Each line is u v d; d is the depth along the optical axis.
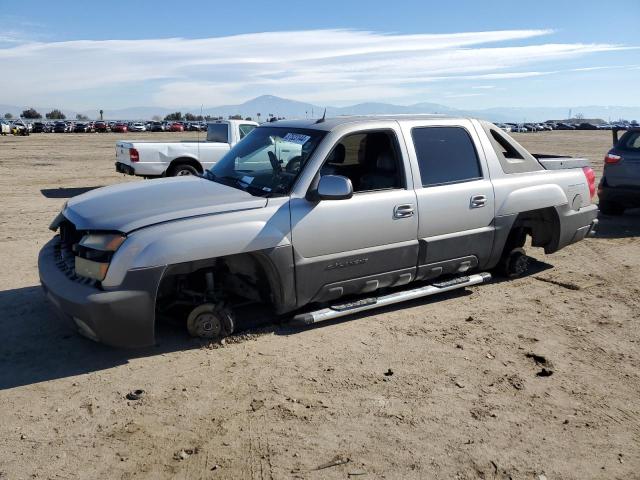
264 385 3.91
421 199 5.12
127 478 2.95
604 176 10.00
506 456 3.18
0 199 12.14
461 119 5.66
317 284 4.68
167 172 12.88
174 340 4.60
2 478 2.92
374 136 5.25
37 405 3.63
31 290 5.72
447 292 5.97
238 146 5.59
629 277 6.61
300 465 3.06
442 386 3.96
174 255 4.01
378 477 2.97
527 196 5.90
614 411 3.69
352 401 3.73
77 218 4.27
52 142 39.50
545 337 4.85
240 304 4.89
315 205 4.57
